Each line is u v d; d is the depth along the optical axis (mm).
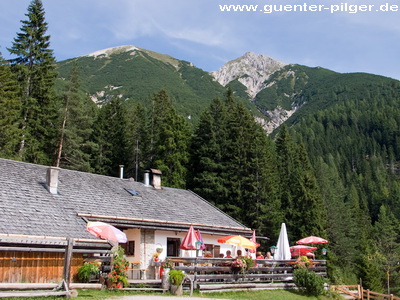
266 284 22406
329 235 53594
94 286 16594
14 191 18703
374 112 181500
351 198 96438
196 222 24594
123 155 53438
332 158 137375
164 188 28812
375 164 145750
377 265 58000
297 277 22859
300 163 61938
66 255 16281
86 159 48281
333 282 41219
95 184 24016
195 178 46125
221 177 45812
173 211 24828
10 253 15031
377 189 122438
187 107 140875
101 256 18062
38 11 42594
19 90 37594
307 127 176000
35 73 41188
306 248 27641
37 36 42156
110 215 20656
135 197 24625
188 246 20375
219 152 47562
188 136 51312
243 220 43625
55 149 43156
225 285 20281
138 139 55250
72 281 16672
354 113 184750
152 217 22578
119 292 16719
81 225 18469
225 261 21312
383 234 70312
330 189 64375
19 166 21562
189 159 49125
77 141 44781
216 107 51375
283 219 45750
